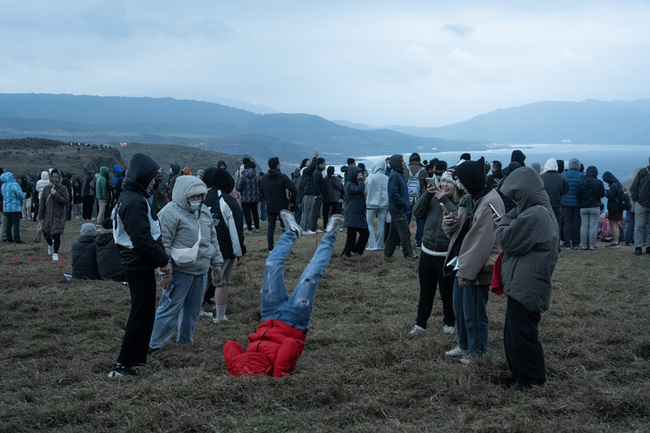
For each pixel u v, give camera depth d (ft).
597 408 13.82
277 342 16.42
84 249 31.81
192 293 19.70
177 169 63.16
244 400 14.51
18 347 19.89
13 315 24.02
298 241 47.60
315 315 24.75
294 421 13.43
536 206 14.55
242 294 28.25
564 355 18.24
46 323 22.95
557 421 13.10
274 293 17.44
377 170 41.70
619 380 16.10
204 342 20.20
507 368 16.43
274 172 41.60
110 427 13.33
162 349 19.06
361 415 13.70
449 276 20.12
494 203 16.75
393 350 18.48
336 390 14.98
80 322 23.22
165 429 13.03
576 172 43.04
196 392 14.74
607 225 48.26
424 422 13.34
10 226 50.75
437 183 19.20
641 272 32.73
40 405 14.44
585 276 32.14
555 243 14.57
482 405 14.24
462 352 18.19
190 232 18.92
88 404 14.15
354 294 27.96
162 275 17.89
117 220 16.78
